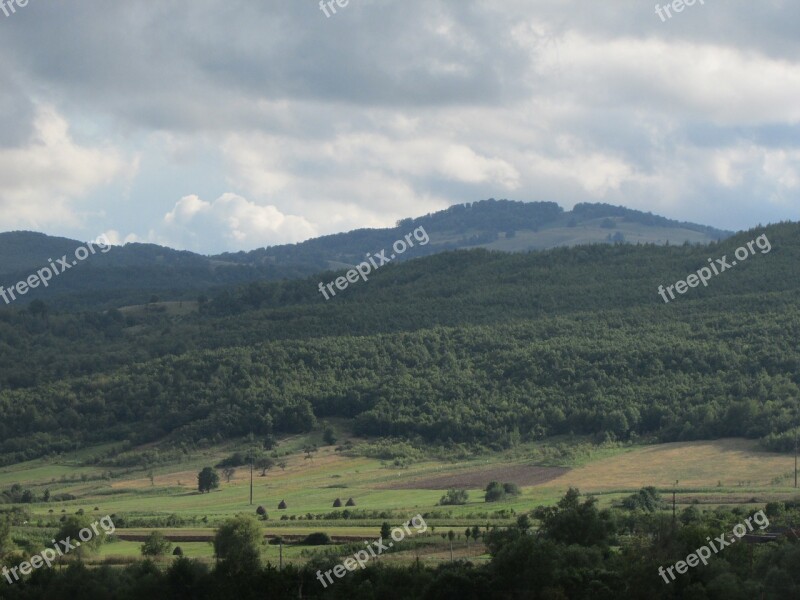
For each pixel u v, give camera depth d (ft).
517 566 371.15
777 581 358.43
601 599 362.12
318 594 377.71
